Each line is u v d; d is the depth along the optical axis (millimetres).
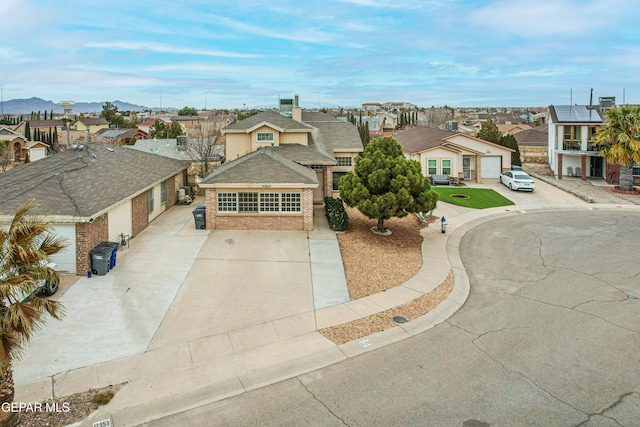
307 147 27328
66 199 14938
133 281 13969
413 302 13133
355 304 12859
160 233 19297
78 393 8453
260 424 7551
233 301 12812
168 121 111062
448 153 37469
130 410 7973
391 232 21203
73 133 86250
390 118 106312
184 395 8438
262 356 9906
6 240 7254
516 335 10977
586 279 15398
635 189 33656
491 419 7598
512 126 82500
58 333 10719
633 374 9078
